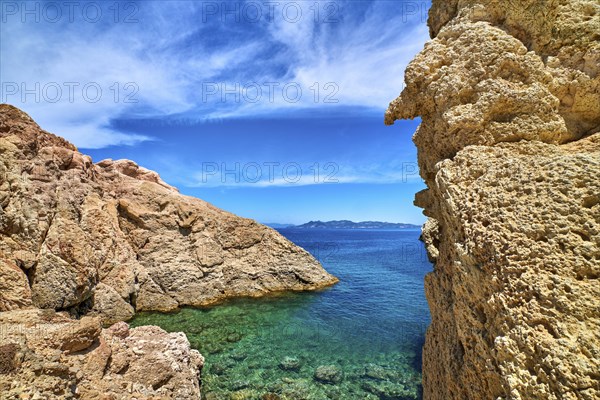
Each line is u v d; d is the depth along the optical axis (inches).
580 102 244.1
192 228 1013.2
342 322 794.2
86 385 300.4
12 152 615.5
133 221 944.3
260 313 859.4
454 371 246.4
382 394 458.0
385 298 1035.9
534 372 154.3
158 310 858.1
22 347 268.5
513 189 203.6
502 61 251.9
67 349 317.7
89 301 712.4
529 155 230.7
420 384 485.4
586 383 134.6
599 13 244.2
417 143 366.3
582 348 141.9
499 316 181.3
